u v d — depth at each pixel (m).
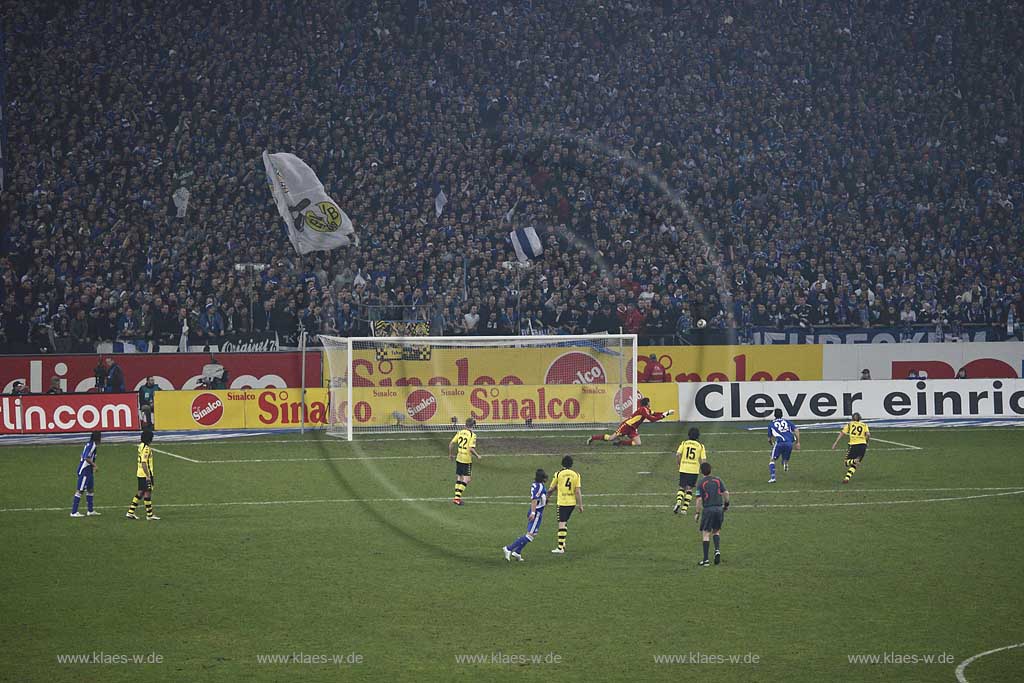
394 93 107.12
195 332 82.88
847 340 90.19
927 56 116.25
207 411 79.19
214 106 102.50
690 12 118.88
